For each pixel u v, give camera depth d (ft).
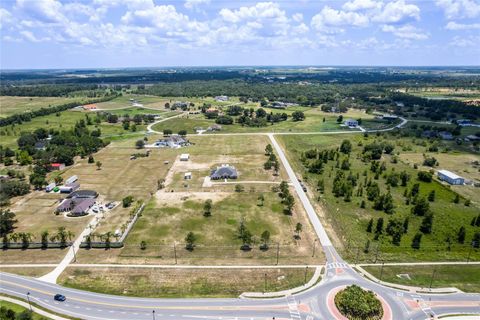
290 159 642.22
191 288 288.92
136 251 342.03
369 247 350.64
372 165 575.38
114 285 292.81
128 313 261.44
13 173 551.18
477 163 610.65
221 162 623.36
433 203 452.35
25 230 381.81
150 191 491.31
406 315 257.55
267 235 346.13
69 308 266.77
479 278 304.30
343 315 257.75
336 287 289.12
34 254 338.34
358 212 428.97
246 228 384.06
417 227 392.47
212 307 267.39
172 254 337.31
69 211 429.38
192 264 322.14
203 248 348.18
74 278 301.43
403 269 315.17
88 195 465.88
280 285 292.40
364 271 311.27
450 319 254.27
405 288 288.10
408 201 455.63
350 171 562.66
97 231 378.12
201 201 455.63
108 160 645.10
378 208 437.99
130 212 422.41
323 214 422.00
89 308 266.77
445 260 331.36
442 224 397.60
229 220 404.57
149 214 418.51
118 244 347.36
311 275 305.32
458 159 634.43
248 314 260.01
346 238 367.04
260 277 303.07
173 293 283.18
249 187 502.79
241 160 634.43
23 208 439.22
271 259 329.72
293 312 261.44
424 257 335.67
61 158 612.70
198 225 393.29
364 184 515.50
